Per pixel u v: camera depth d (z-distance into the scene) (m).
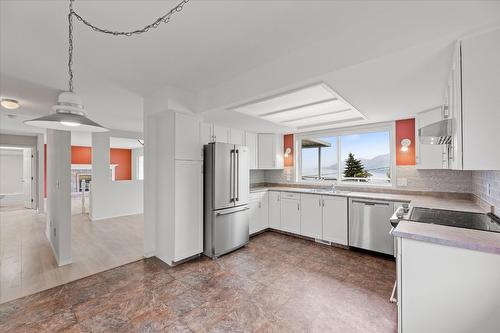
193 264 3.02
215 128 4.04
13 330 1.78
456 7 1.31
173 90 2.86
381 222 3.22
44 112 3.91
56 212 3.20
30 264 3.02
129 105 3.62
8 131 6.05
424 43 1.41
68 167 3.09
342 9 1.46
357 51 1.66
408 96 2.47
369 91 2.32
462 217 1.89
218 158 3.31
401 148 3.64
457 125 1.43
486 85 1.30
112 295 2.27
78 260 3.15
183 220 3.01
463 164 1.36
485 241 1.22
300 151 5.05
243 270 2.83
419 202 2.75
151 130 3.21
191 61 2.17
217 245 3.25
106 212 5.76
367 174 4.14
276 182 5.33
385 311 2.01
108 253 3.40
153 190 3.25
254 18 1.55
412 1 1.39
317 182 4.71
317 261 3.11
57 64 2.20
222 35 1.75
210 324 1.85
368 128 4.00
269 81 2.22
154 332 1.76
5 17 1.51
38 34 1.71
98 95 3.12
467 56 1.35
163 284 2.49
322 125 4.13
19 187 8.13
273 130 4.68
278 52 2.03
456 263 1.25
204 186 3.36
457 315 1.25
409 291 1.38
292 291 2.34
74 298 2.22
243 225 3.69
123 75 2.48
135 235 4.32
